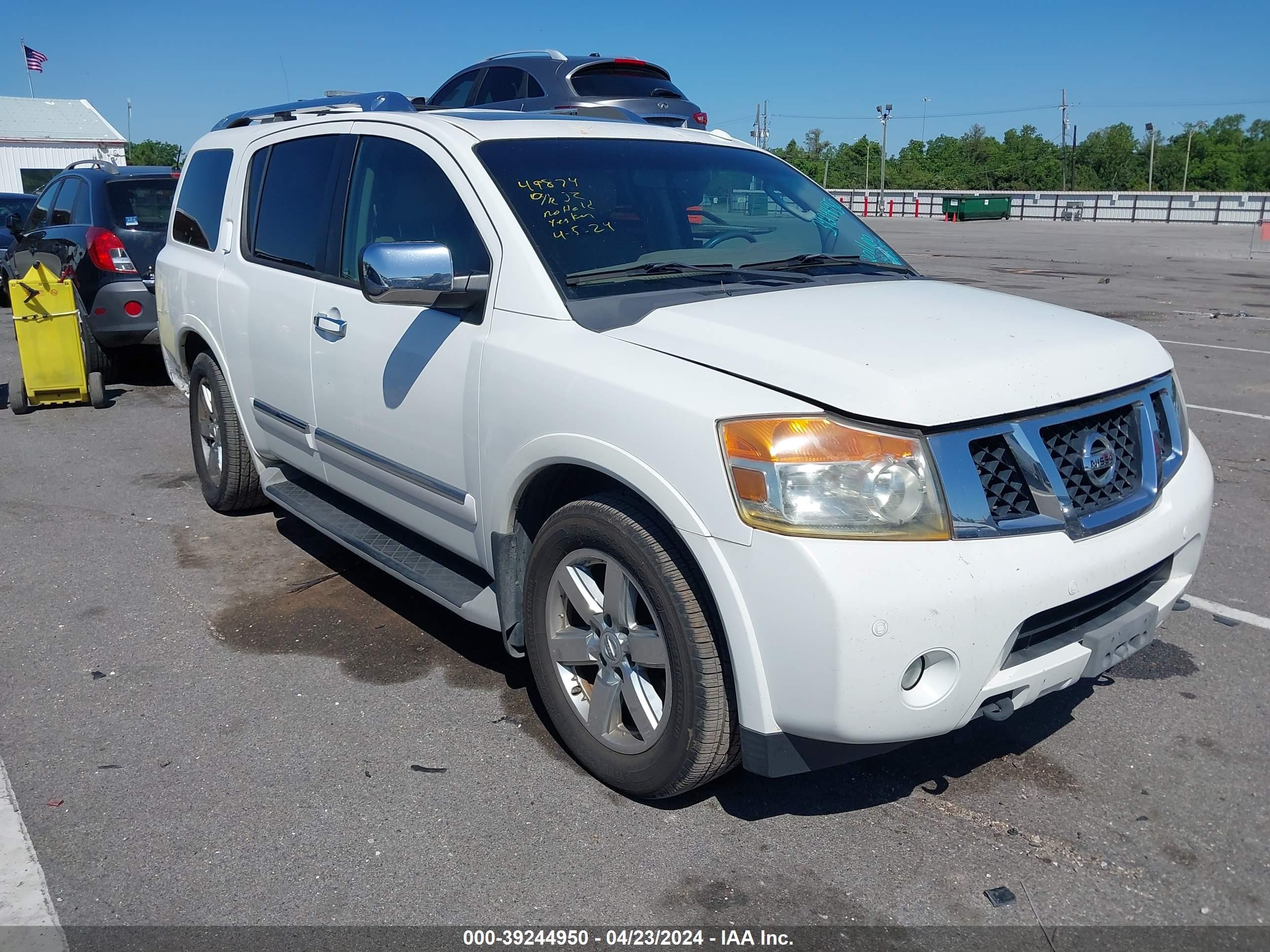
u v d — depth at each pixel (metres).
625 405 2.77
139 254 8.42
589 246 3.39
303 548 5.17
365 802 3.07
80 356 8.17
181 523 5.54
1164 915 2.62
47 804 3.05
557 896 2.67
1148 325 12.67
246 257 4.86
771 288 3.35
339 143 4.30
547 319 3.16
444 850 2.85
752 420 2.55
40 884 2.71
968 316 3.12
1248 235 35.38
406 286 3.20
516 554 3.34
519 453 3.12
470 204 3.50
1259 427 7.61
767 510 2.50
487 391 3.25
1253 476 6.41
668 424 2.66
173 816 3.00
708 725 2.73
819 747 2.65
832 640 2.42
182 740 3.40
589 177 3.65
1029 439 2.67
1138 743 3.42
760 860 2.82
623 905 2.64
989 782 3.19
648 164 3.86
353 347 3.91
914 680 2.52
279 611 4.43
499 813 3.02
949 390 2.59
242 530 5.43
